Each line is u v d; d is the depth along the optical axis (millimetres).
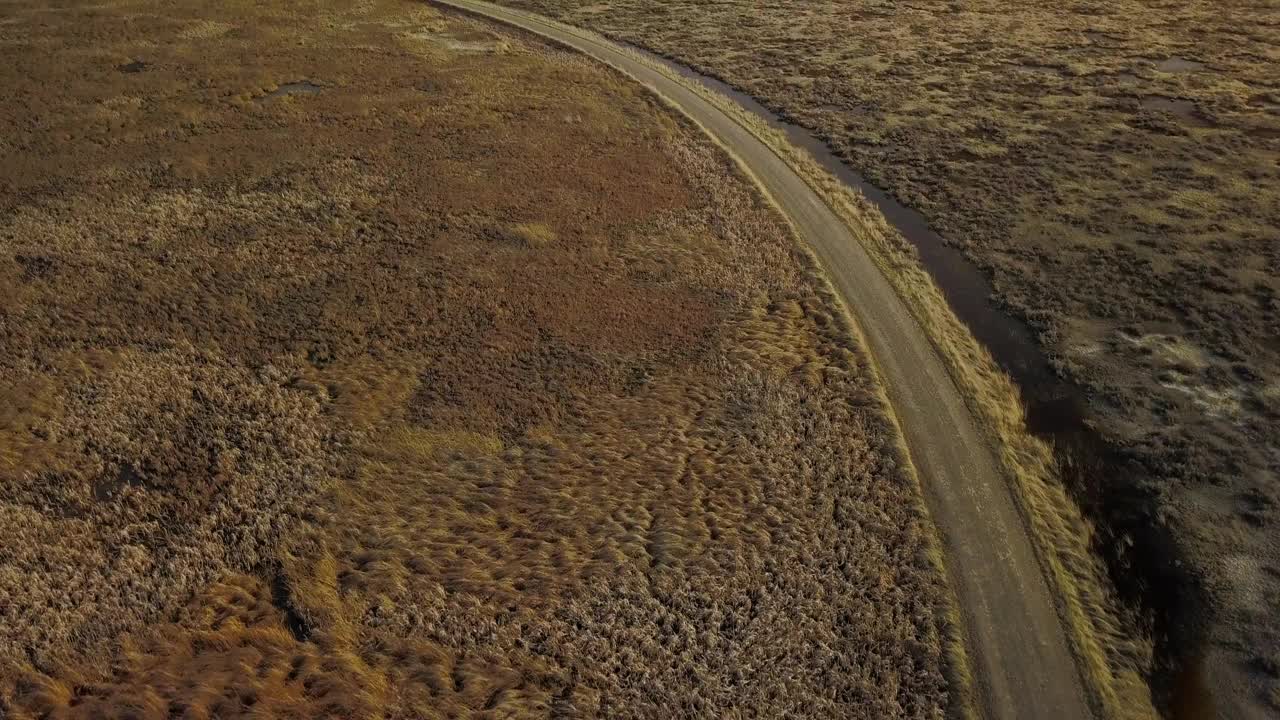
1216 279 27125
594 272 28547
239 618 16766
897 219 32875
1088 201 32562
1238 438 21062
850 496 19594
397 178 34938
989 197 33594
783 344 24891
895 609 16969
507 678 15578
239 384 22969
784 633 16484
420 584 17453
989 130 39812
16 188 33531
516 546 18422
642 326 25719
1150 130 38312
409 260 29031
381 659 15977
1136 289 27078
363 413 22062
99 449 20828
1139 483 19969
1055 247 29812
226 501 19344
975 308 27078
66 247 29328
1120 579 17828
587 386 23188
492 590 17344
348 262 28812
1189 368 23516
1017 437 21406
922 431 21547
